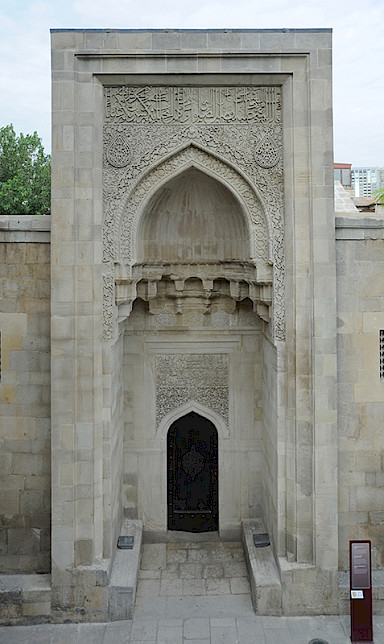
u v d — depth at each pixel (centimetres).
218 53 777
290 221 793
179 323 1024
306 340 798
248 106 805
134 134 801
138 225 826
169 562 957
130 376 1024
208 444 1045
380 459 842
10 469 847
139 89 801
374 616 808
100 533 811
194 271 959
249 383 1032
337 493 812
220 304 1023
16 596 787
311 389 801
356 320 830
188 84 798
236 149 804
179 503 1048
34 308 835
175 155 814
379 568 849
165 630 764
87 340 789
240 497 1038
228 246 934
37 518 849
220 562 957
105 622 787
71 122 773
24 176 2259
